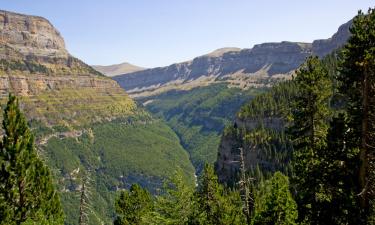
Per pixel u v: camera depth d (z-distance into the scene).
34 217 45.28
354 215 29.23
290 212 45.28
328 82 39.31
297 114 40.44
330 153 31.55
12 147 44.38
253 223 52.12
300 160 38.78
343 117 31.39
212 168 48.78
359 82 30.27
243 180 55.41
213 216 48.25
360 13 29.62
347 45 29.61
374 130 28.34
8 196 44.06
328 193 34.16
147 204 61.59
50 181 49.16
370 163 28.56
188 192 46.94
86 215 54.12
